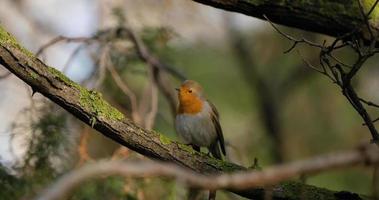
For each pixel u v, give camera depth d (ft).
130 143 24.47
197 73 59.31
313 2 28.07
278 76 64.39
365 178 52.49
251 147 51.85
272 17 28.53
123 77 41.98
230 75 60.80
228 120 59.36
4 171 33.04
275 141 57.62
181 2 57.82
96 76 38.81
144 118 38.73
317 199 24.34
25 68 23.30
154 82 40.63
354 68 23.99
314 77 60.44
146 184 34.68
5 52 23.04
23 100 47.16
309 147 59.00
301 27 28.76
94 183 33.50
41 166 34.09
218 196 45.50
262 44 64.13
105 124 24.12
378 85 54.80
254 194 24.16
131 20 46.68
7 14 61.41
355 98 24.47
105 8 43.75
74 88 23.94
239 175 13.44
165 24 42.47
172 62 44.45
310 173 13.62
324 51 24.79
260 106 60.54
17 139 34.68
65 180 12.59
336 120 58.75
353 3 27.89
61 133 34.81
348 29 27.96
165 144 24.73
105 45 37.93
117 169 12.94
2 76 34.71
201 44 59.98
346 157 13.07
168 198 34.30
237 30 62.18
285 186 24.44
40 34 61.67
